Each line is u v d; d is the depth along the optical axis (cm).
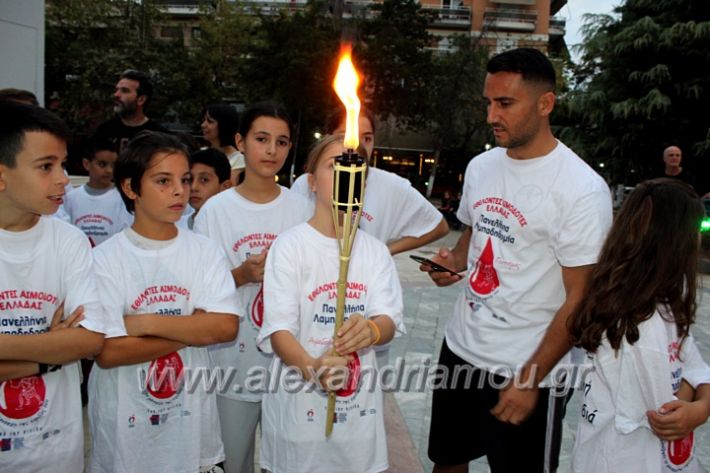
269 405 216
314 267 208
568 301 217
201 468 234
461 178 3017
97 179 376
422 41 2561
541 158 230
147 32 2461
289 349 192
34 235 196
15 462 194
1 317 191
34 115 183
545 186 226
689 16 1664
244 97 2488
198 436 231
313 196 287
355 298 212
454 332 262
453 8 3136
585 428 203
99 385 222
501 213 239
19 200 185
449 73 2552
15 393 192
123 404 217
